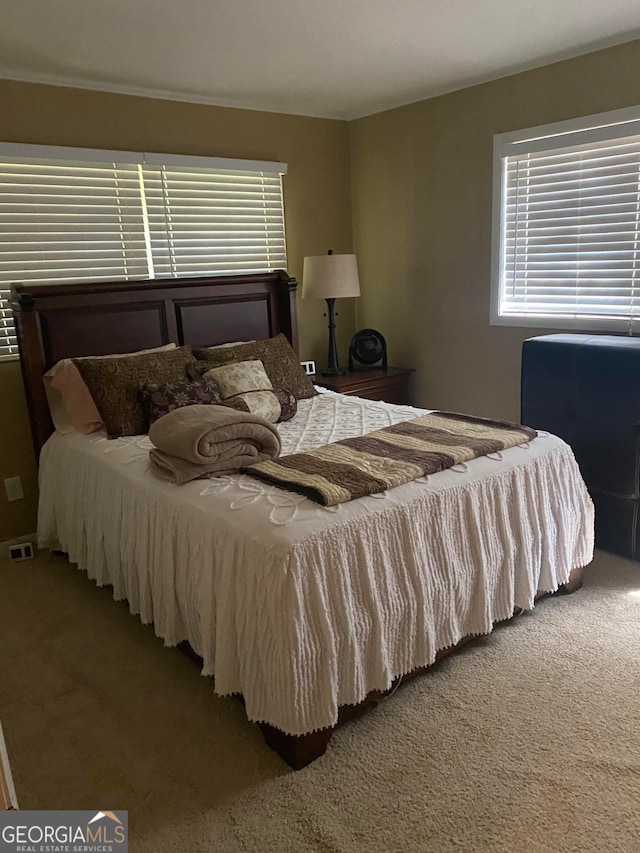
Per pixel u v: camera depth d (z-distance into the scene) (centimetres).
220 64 311
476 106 360
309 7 248
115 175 343
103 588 292
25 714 208
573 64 315
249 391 304
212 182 380
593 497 296
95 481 262
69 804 171
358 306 463
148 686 221
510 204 359
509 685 209
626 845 151
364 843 155
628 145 308
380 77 344
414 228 411
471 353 396
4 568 315
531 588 238
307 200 423
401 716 198
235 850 155
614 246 321
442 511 208
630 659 220
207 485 216
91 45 278
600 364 281
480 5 253
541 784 169
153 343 343
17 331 303
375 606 189
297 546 175
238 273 400
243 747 191
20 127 310
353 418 300
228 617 186
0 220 312
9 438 326
